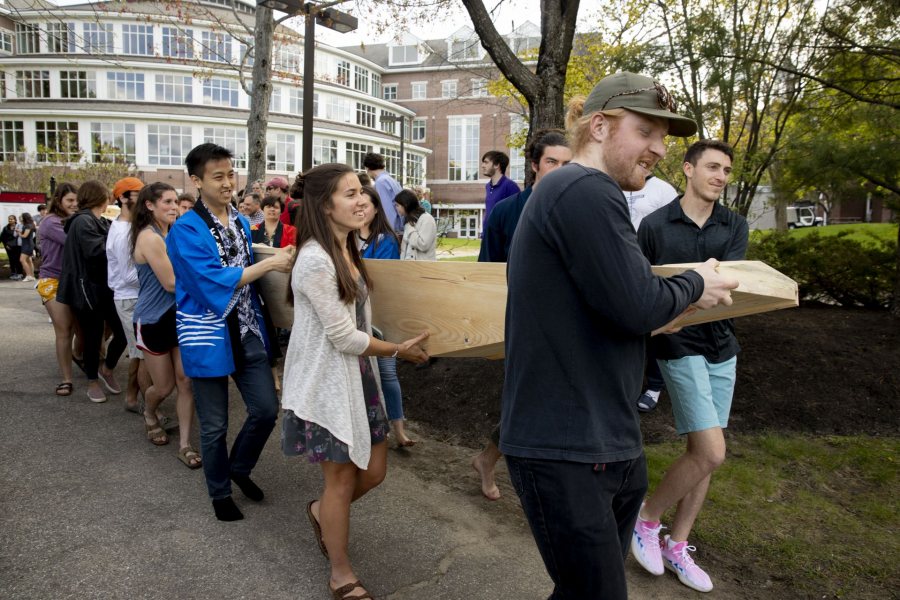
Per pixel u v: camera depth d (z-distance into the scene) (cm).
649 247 300
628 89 170
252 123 1011
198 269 305
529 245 163
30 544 301
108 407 521
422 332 253
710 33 604
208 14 1231
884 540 301
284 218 698
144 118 4034
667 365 272
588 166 175
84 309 509
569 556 165
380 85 5262
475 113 4997
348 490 254
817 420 432
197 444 441
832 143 541
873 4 534
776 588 272
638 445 169
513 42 1432
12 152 3919
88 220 509
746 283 167
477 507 350
